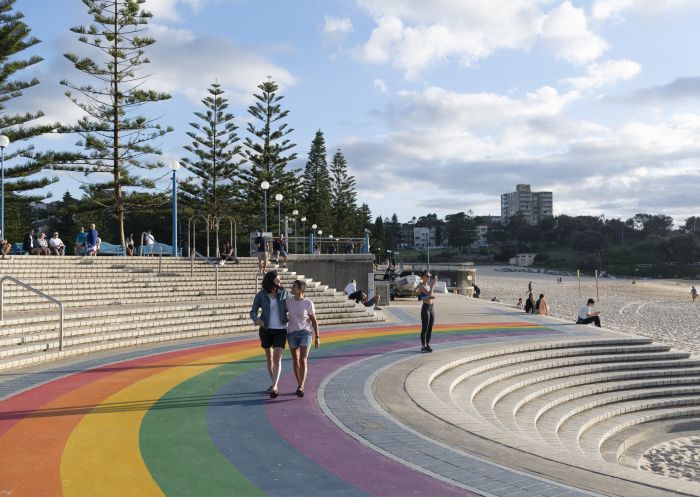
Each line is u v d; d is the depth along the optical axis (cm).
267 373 1008
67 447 587
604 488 489
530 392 1190
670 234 19362
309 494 468
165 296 1802
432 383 1035
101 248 3070
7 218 6153
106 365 1079
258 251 2169
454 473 522
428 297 1290
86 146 3309
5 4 2805
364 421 700
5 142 2094
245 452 578
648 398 1356
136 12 3350
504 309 2519
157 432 646
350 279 2681
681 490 487
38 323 1276
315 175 6900
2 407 753
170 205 4625
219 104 4516
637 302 6650
